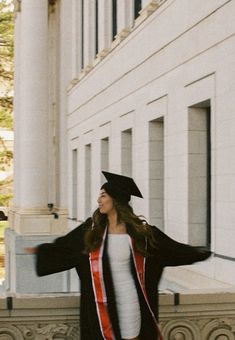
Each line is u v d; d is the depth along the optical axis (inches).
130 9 724.0
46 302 241.1
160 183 621.9
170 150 550.0
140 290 206.4
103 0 845.2
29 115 1032.8
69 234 213.5
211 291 256.1
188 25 500.1
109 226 208.4
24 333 240.7
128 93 701.9
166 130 562.9
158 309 227.3
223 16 431.2
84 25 1003.3
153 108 602.2
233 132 416.2
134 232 205.3
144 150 635.5
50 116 1293.1
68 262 210.1
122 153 741.3
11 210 1234.6
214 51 449.4
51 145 1285.7
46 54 1039.6
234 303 252.4
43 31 1037.2
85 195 991.6
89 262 208.1
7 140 2170.3
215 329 251.6
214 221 449.7
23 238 995.9
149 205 620.7
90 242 205.2
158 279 213.0
